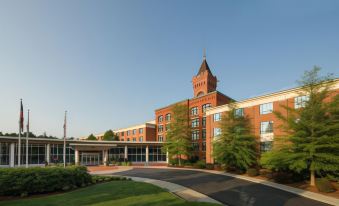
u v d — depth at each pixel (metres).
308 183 23.00
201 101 58.03
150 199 15.66
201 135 56.69
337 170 21.14
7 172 17.61
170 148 50.97
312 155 21.19
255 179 26.92
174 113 53.56
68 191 19.61
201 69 71.31
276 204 15.94
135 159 61.72
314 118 22.23
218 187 21.88
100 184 22.83
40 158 48.50
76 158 50.97
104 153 54.84
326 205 15.87
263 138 37.28
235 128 35.34
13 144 45.03
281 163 23.61
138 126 82.50
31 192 18.08
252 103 39.72
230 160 33.91
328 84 22.86
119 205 14.09
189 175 31.23
